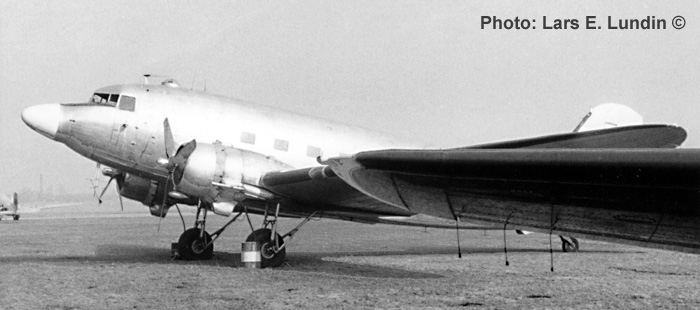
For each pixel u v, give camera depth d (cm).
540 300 660
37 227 2852
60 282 786
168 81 1167
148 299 652
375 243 1712
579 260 1173
